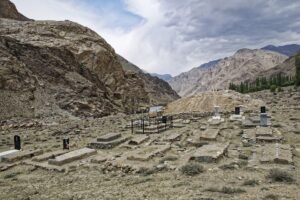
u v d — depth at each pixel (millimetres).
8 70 51750
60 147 24453
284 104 46750
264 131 22859
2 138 31828
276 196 10062
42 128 39906
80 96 61125
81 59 77562
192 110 43750
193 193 10969
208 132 24281
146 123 34375
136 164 16516
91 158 19297
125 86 87500
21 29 78625
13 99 48781
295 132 23562
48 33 79625
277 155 15352
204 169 14562
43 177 15930
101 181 14281
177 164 15891
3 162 20000
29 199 11906
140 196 11172
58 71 64875
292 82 99062
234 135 24406
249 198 10047
